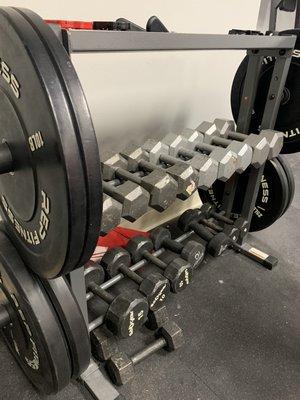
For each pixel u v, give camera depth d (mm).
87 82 1188
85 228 549
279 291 1401
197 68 1546
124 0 1174
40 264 677
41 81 459
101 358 1016
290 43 1148
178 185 1038
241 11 1616
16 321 842
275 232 1811
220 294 1369
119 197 902
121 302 1008
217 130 1384
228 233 1515
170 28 1360
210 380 1029
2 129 629
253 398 987
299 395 1005
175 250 1402
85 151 493
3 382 992
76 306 792
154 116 1479
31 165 566
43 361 801
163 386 1004
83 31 593
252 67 1291
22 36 466
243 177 1557
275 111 1303
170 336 1085
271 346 1154
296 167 2670
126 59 1258
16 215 726
